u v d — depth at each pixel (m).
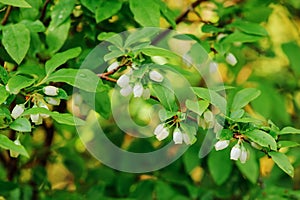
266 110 1.12
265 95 1.13
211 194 1.17
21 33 0.85
